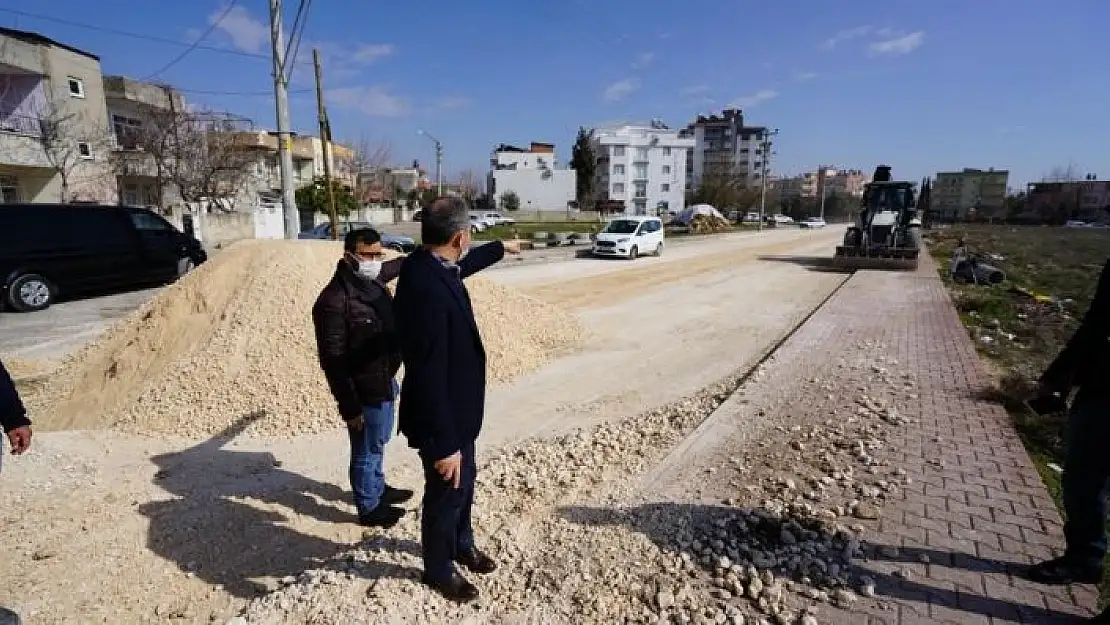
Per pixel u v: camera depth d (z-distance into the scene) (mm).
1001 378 5801
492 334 7227
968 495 3455
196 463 4418
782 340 8562
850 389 5539
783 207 102188
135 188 28875
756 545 2945
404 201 58062
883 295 12078
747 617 2451
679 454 4113
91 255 11570
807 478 3703
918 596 2564
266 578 3086
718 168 82188
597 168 88375
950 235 42000
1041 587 2625
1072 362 2584
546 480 3859
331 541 3457
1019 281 15336
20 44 22406
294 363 5457
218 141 27531
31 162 21172
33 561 3172
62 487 3982
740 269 18578
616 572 2766
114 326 6461
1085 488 2545
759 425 4641
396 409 5473
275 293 5953
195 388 5230
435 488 2492
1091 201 78500
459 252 2527
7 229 10453
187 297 6168
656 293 13188
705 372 6914
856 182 145625
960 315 9984
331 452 4641
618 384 6453
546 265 19281
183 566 3178
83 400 5480
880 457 3990
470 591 2625
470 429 2516
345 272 3383
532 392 6188
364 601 2574
